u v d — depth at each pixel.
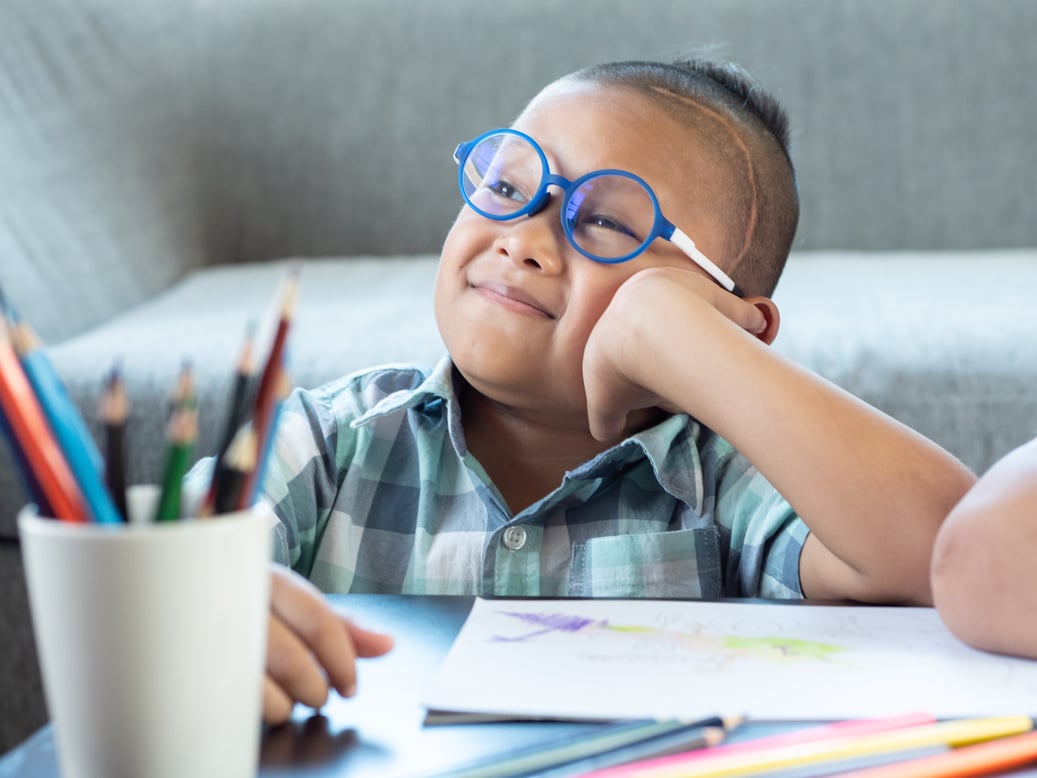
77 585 0.32
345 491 0.85
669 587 0.81
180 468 0.33
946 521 0.51
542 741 0.39
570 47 2.06
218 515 0.34
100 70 1.98
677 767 0.35
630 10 2.05
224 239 2.12
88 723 0.32
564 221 0.79
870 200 2.03
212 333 1.45
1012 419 1.24
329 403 0.89
